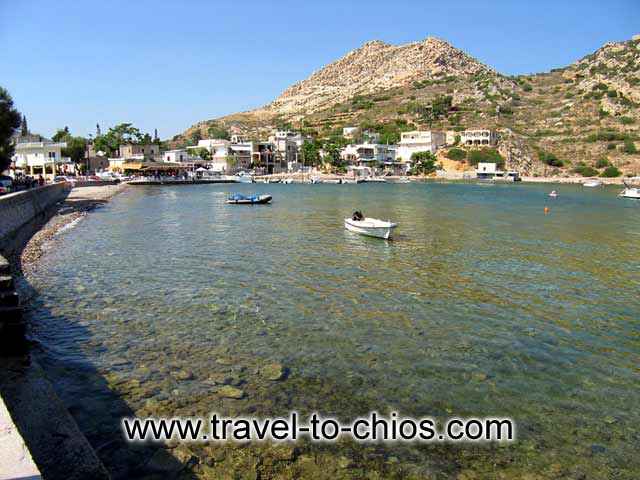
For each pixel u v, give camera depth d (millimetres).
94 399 12484
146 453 10391
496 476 10078
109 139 159500
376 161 187500
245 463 10219
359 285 24141
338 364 14891
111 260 29875
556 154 190125
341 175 168000
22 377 13039
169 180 127375
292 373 14211
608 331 18312
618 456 10781
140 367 14375
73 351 15445
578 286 24797
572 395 13383
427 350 16125
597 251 35156
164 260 29969
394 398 12977
